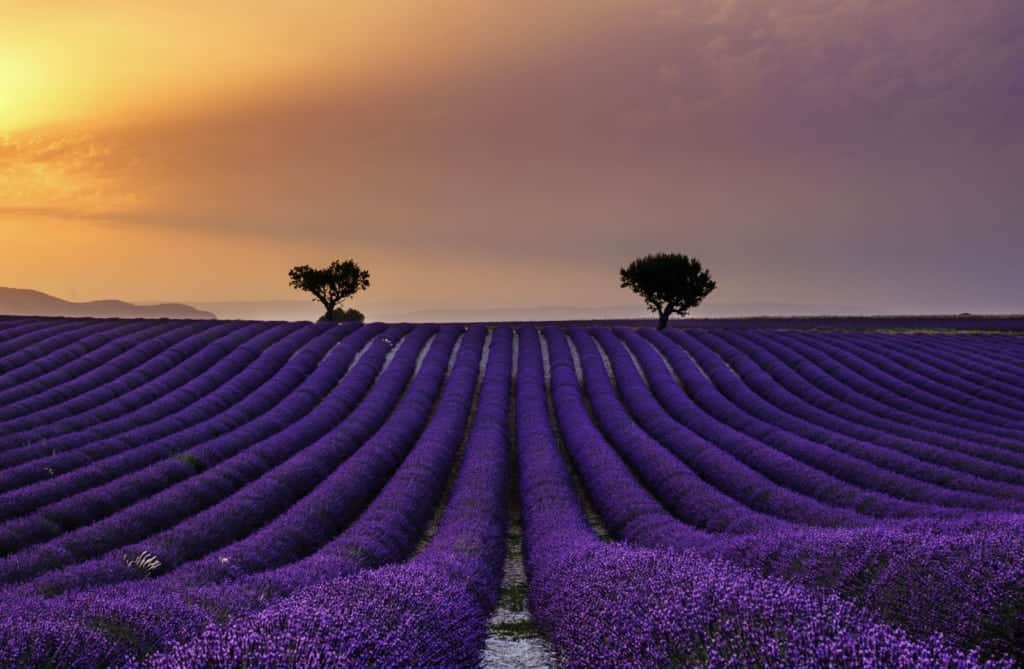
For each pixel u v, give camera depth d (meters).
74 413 24.39
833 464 19.38
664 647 5.97
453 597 8.55
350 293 63.03
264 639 5.66
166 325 43.09
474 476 18.30
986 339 42.91
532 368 35.09
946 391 29.23
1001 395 28.53
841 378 32.53
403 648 6.18
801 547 9.45
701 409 28.86
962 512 13.35
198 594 8.58
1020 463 19.38
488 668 8.49
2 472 17.20
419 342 40.84
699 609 6.29
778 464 19.09
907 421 25.58
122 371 30.75
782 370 34.00
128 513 14.48
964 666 4.58
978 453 20.53
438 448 21.19
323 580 8.52
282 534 13.31
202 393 28.62
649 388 33.06
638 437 22.81
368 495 18.08
